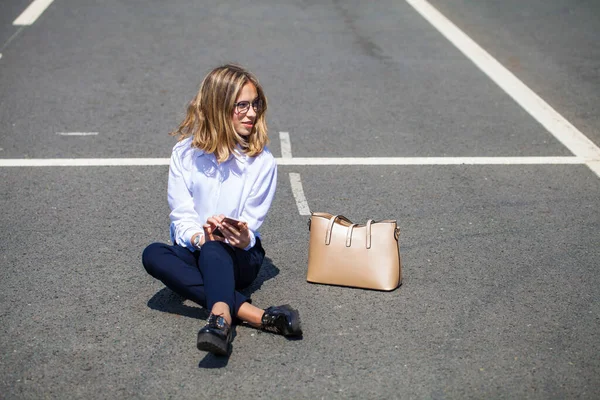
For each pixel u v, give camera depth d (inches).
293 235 225.6
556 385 156.9
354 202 249.9
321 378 158.2
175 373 159.5
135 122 321.7
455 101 356.2
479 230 229.8
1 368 160.1
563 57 427.5
